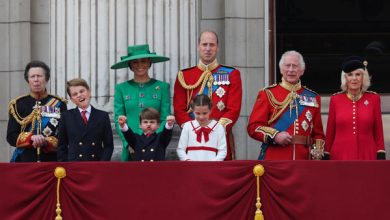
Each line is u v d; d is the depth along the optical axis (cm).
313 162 4047
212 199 4034
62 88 5006
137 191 4038
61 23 5025
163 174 4041
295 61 4441
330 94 5678
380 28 5712
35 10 5278
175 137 4838
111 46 4966
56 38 5031
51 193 4038
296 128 4416
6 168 4028
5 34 5291
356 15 5700
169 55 4981
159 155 4328
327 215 4044
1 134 5256
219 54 5275
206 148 4294
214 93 4550
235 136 5194
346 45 5706
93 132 4319
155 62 4759
